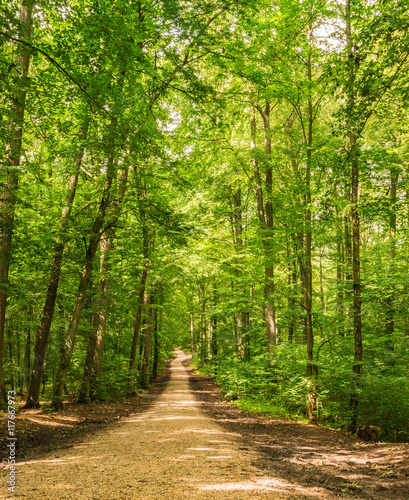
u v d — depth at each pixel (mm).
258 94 13172
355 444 8055
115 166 10328
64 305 15555
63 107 9836
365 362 11664
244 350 19281
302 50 11703
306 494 4434
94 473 5047
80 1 8133
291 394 12961
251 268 16359
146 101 8070
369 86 7453
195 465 5504
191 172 15789
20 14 8836
